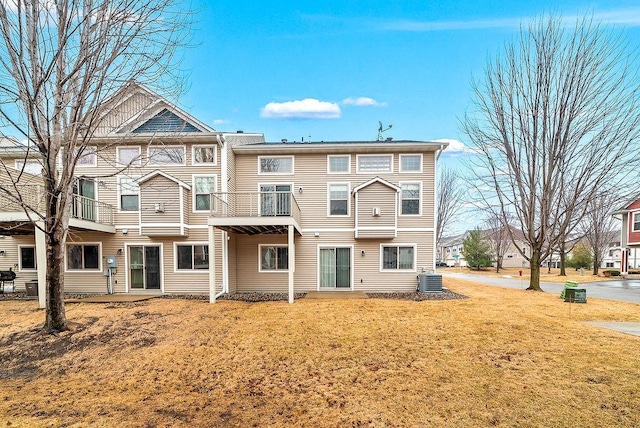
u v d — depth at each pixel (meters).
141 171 11.88
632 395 3.79
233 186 12.50
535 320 7.42
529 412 3.45
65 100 6.47
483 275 27.58
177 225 11.44
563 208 14.64
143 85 7.17
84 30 6.14
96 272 11.96
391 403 3.70
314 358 5.17
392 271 12.32
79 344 5.96
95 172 11.84
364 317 7.80
